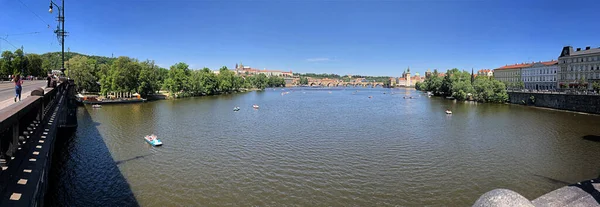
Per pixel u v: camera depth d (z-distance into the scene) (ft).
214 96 570.87
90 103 352.90
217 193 100.68
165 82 501.15
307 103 448.65
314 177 115.14
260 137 183.01
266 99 526.16
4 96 115.85
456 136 189.06
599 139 180.14
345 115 295.48
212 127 216.95
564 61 476.13
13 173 38.50
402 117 280.10
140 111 302.45
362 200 96.78
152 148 153.99
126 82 393.91
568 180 114.52
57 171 119.24
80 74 406.41
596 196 32.65
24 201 33.63
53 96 105.29
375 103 451.94
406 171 122.42
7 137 38.37
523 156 144.05
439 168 126.21
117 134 186.50
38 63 446.60
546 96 359.25
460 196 100.32
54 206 90.48
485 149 156.66
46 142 57.21
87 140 169.17
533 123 241.14
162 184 107.45
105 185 106.32
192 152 147.23
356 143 168.14
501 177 117.08
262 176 115.65
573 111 318.45
